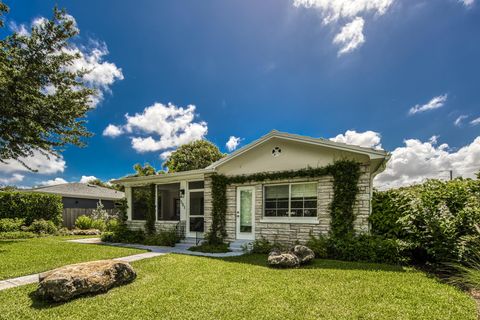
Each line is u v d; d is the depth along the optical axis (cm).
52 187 2167
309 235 871
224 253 886
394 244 683
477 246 547
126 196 1385
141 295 443
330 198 855
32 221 1543
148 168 2169
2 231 1330
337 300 415
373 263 680
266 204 991
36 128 1176
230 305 400
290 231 913
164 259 727
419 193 739
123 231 1238
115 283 491
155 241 1110
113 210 2159
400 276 547
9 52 1102
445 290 458
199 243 1074
